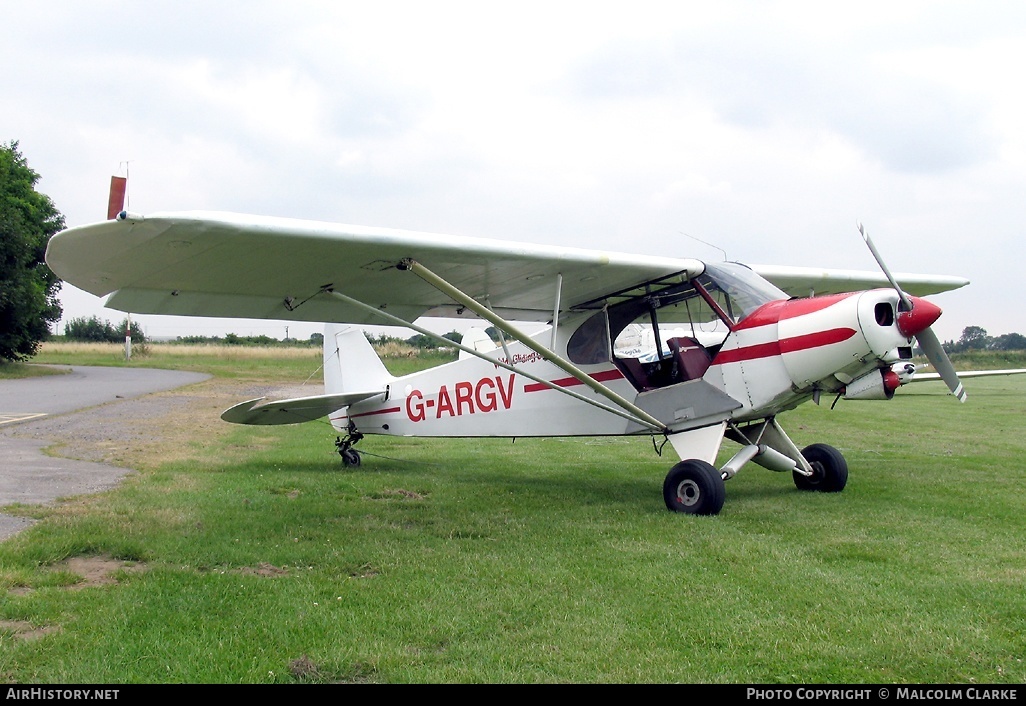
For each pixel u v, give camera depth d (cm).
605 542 450
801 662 270
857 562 401
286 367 3419
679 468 555
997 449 948
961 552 419
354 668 267
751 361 571
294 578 377
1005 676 257
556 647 284
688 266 602
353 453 839
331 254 476
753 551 423
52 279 3231
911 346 534
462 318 706
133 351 4153
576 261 554
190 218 390
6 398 1595
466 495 638
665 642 289
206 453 873
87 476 675
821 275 781
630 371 649
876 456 880
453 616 318
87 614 317
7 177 3139
